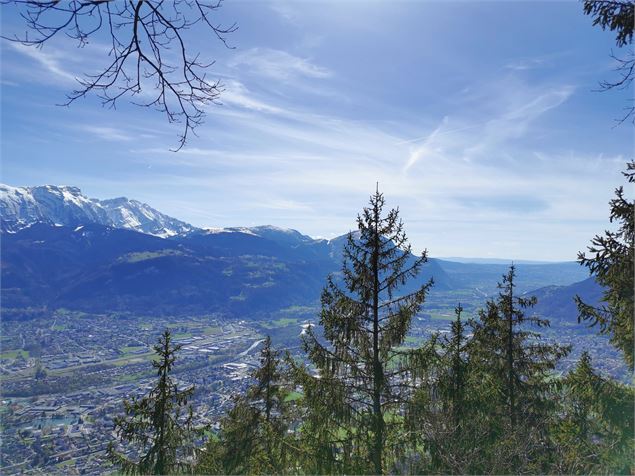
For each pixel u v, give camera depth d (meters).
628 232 7.71
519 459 10.47
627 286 7.89
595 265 8.10
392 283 11.09
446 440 9.98
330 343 11.15
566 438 11.13
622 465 9.20
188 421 12.91
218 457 13.54
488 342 14.24
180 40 3.43
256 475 12.45
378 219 11.26
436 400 11.00
